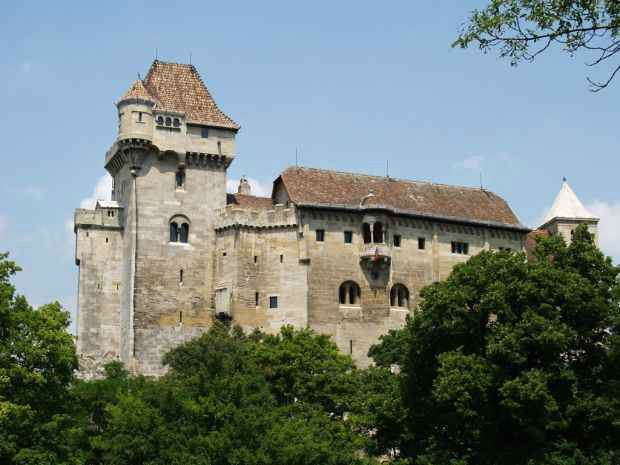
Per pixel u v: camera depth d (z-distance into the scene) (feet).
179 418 209.05
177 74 391.45
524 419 200.75
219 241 369.71
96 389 236.84
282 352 290.15
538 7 101.30
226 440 199.41
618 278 220.64
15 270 208.85
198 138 376.07
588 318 213.05
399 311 371.35
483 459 208.74
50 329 205.67
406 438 221.87
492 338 209.26
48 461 191.42
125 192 377.09
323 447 213.05
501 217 399.44
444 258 383.24
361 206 372.17
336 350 302.66
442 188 403.95
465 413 204.03
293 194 370.32
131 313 356.79
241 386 215.92
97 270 374.02
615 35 98.43
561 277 214.28
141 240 363.97
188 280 366.02
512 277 217.15
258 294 363.76
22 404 196.34
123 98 371.76
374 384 270.05
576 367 213.66
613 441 203.51
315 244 365.61
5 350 197.36
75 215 375.66
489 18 102.73
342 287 367.45
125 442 201.05
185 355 327.06
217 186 377.09
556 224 432.25
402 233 378.73
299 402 266.98
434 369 221.46
